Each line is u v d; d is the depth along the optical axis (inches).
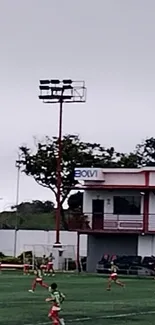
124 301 1487.5
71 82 2896.2
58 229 2824.8
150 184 2785.4
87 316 1166.3
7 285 1884.8
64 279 2226.9
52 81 2910.9
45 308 1266.0
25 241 3284.9
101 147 3654.0
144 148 4097.0
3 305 1325.0
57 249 2805.1
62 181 3535.9
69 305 1365.7
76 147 3577.8
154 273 2608.3
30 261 2869.1
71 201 3710.6
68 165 3533.5
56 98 2920.8
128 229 2787.9
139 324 1071.0
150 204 2797.7
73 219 2834.6
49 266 2423.7
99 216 2832.2
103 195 2849.4
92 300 1494.8
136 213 2807.6
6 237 3294.8
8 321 1059.9
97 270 2701.8
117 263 2647.6
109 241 2847.0
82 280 2186.3
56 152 3582.7
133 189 2805.1
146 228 2778.1
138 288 1913.1
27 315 1146.7
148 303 1449.3
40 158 3597.4
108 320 1114.1
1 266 2642.7
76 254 2977.4
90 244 2864.2
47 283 1999.3
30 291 1673.2
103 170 2832.2
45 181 3624.5
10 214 4124.0
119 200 2832.2
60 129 2866.6
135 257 2662.4
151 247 2787.9
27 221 4195.4
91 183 2847.0
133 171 2810.0
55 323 998.4
